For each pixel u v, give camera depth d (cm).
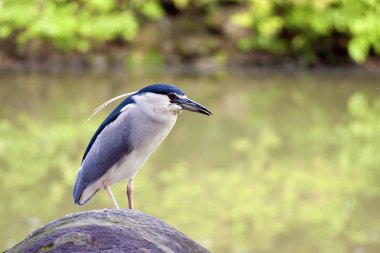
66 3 2380
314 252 945
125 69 2275
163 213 1095
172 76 2156
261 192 1195
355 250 951
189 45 2316
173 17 2422
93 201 1157
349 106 1805
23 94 1942
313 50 2388
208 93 1938
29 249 444
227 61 2316
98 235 446
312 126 1617
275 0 2333
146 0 2398
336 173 1288
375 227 1030
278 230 1029
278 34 2389
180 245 473
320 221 1065
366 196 1163
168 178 1277
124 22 2314
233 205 1132
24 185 1230
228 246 966
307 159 1372
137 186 1236
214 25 2369
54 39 2361
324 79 2169
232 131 1591
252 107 1811
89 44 2367
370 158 1366
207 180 1257
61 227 461
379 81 2128
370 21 2341
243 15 2339
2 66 2306
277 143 1487
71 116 1709
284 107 1805
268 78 2170
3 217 1075
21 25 2361
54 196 1173
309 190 1199
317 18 2333
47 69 2284
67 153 1417
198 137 1549
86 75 2191
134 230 461
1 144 1487
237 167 1332
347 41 2398
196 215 1088
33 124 1642
